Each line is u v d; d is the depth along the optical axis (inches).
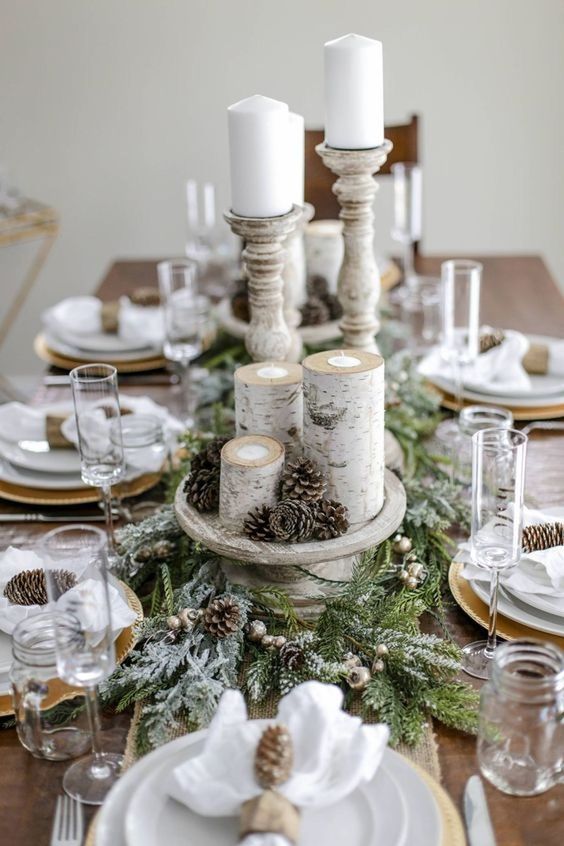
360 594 46.1
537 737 36.4
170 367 83.2
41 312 155.6
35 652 39.3
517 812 37.0
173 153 146.5
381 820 34.5
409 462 62.6
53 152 147.1
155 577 53.0
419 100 142.5
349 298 60.0
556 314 91.0
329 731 35.4
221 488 46.7
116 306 87.7
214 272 107.1
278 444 47.2
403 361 72.8
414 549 53.0
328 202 110.4
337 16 138.7
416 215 96.6
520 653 36.8
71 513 60.7
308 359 46.6
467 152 145.0
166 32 140.3
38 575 47.8
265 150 50.6
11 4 139.6
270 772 34.1
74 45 141.5
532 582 47.5
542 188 146.6
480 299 95.7
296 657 43.6
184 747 37.9
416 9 138.0
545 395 72.4
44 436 66.1
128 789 36.0
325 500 46.0
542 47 139.0
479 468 42.7
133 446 60.7
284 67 141.4
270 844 31.9
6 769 40.2
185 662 44.8
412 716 41.4
